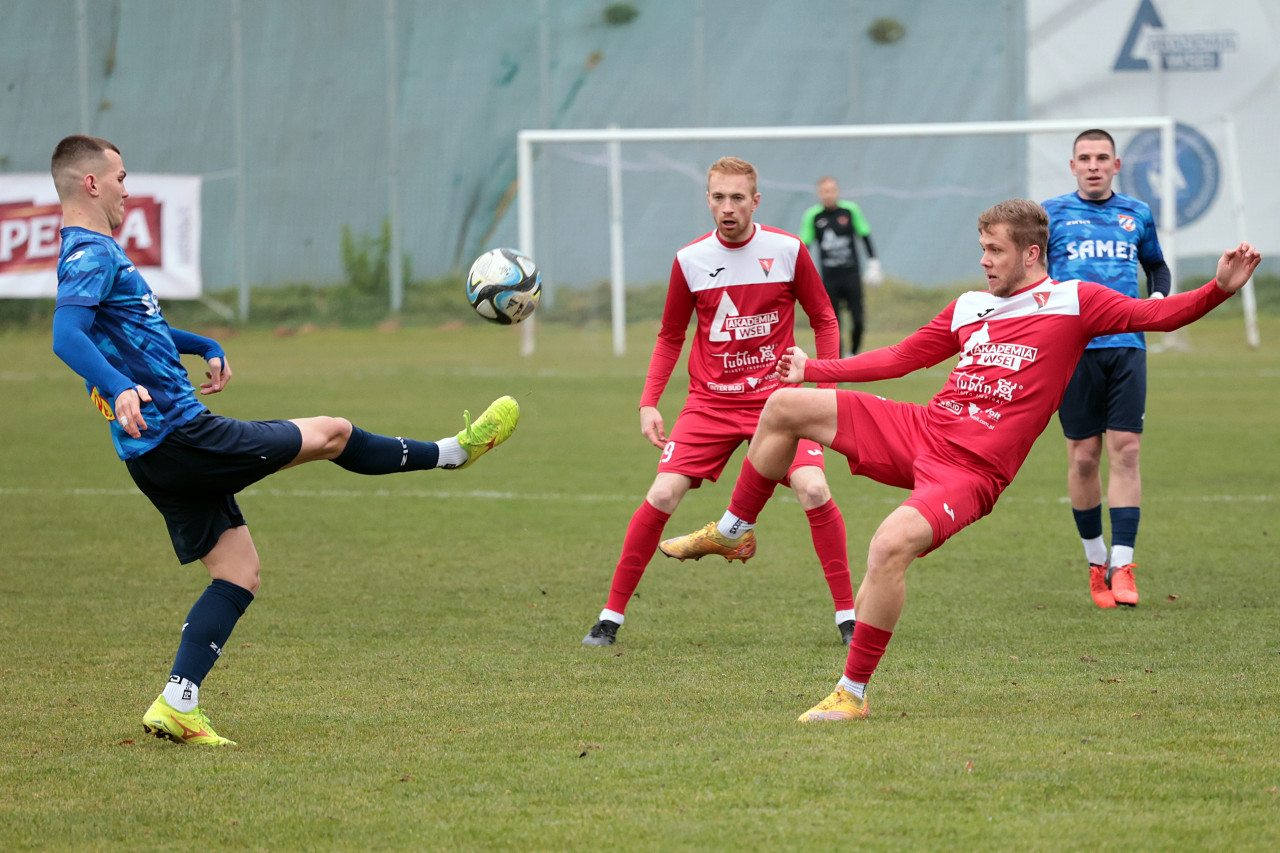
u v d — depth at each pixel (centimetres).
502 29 6700
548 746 1016
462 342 5703
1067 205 1752
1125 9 6194
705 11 6738
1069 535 2077
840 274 4209
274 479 2678
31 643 1409
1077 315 1116
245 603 1095
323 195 6669
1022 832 810
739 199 1444
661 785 910
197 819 858
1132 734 1019
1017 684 1207
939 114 6556
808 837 806
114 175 1059
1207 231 6066
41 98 6575
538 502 2406
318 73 6644
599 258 6594
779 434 1236
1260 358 4762
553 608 1611
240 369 4691
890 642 1401
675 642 1427
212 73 6612
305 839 819
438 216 6719
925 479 1130
